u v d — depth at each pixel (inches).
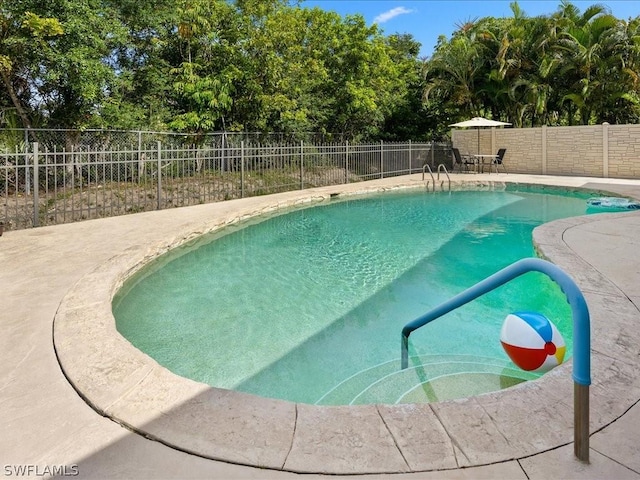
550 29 666.8
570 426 75.1
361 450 70.7
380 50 631.2
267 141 541.6
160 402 85.2
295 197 410.3
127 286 187.0
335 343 140.3
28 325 125.1
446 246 268.2
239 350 135.6
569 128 613.3
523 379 113.6
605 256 180.9
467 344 136.9
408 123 829.8
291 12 545.6
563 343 101.4
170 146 446.3
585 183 506.9
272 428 76.6
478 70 732.0
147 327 152.6
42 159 406.6
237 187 445.1
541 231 231.6
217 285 198.2
